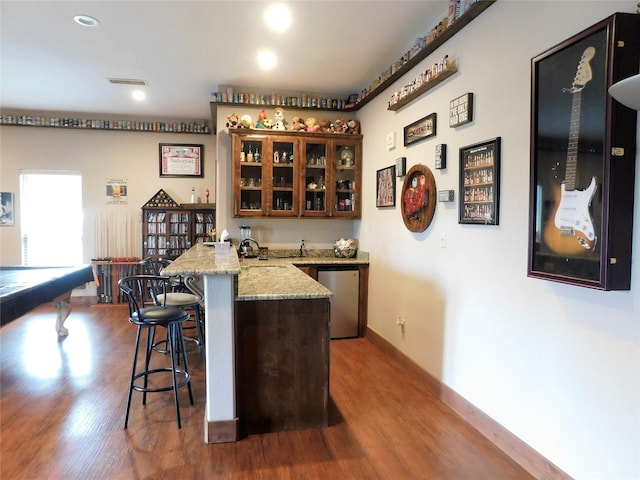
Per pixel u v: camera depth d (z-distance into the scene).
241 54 3.53
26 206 5.77
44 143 5.74
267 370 2.44
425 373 3.12
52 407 2.75
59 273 3.90
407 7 2.74
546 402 1.97
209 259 2.67
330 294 2.46
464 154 2.60
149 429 2.47
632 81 1.29
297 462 2.16
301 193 4.41
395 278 3.70
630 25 1.54
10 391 3.00
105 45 3.36
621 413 1.61
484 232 2.42
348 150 4.57
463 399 2.63
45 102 5.12
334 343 4.24
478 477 2.04
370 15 2.85
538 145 1.91
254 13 2.83
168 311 2.56
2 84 4.39
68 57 3.61
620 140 1.55
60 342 4.18
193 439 2.37
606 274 1.56
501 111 2.27
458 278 2.69
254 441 2.36
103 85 4.41
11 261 5.73
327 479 2.02
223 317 2.30
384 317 3.96
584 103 1.67
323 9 2.77
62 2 2.69
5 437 2.37
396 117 3.67
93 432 2.43
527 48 2.08
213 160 6.12
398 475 2.06
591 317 1.73
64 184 5.87
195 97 4.87
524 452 2.11
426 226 3.09
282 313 2.44
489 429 2.38
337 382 3.20
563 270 1.78
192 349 3.32
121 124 5.80
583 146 1.67
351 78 4.11
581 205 1.68
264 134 4.31
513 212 2.18
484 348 2.43
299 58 3.61
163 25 3.01
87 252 5.92
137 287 5.71
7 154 5.67
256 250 4.58
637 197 1.56
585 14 1.76
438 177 2.94
